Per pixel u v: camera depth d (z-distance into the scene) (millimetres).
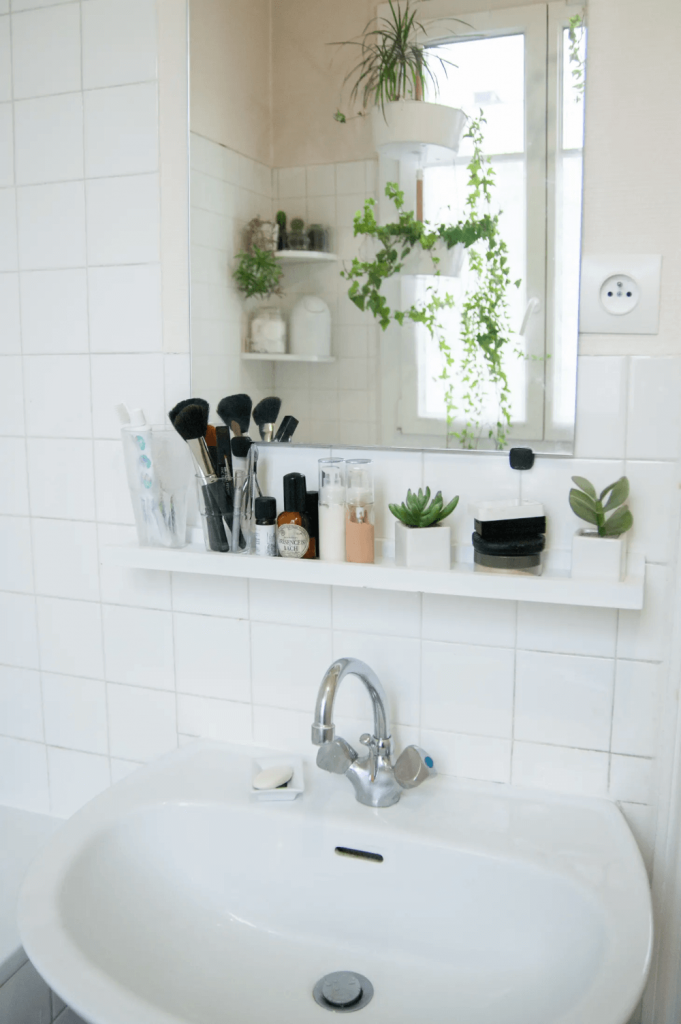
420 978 1018
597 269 1046
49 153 1324
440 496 1097
